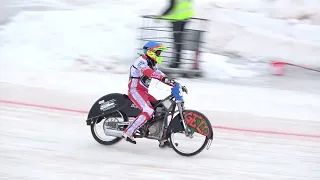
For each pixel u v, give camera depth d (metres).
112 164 23.56
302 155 27.41
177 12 46.44
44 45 51.84
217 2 66.81
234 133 30.95
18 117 31.05
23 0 68.81
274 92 43.62
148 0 67.00
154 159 24.81
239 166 24.66
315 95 43.88
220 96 40.00
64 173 21.81
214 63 51.66
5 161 22.88
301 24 63.69
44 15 60.19
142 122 24.75
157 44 25.20
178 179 22.02
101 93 38.62
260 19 63.75
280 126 33.25
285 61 55.53
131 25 58.31
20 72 43.38
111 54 50.78
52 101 35.47
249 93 42.16
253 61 54.50
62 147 25.78
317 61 56.28
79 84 41.00
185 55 51.12
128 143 27.56
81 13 61.56
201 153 26.41
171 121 25.17
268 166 25.00
